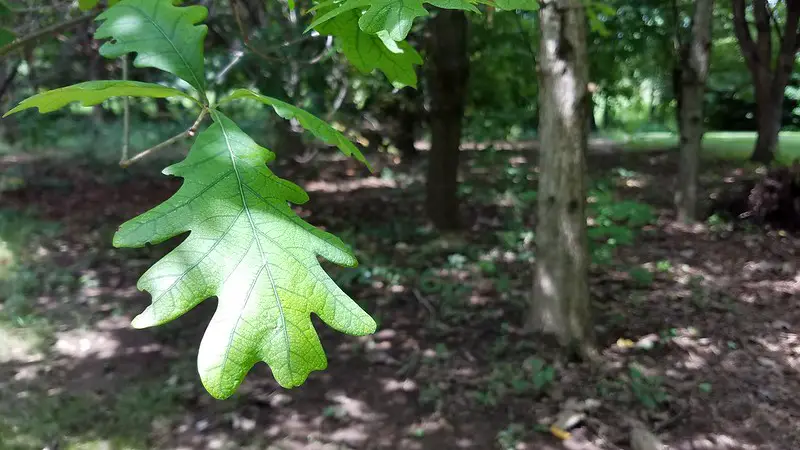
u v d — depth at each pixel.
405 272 7.25
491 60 10.70
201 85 1.12
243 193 0.91
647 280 6.94
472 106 12.15
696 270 7.59
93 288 6.70
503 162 14.05
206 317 6.09
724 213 10.00
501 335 5.67
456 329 5.85
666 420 4.46
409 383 4.97
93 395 4.63
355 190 11.63
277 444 4.20
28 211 9.39
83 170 12.27
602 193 10.13
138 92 0.99
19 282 6.55
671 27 12.09
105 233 8.55
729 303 6.52
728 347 5.57
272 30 6.53
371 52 1.41
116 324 5.87
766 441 4.28
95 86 0.94
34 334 5.52
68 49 8.18
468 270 7.36
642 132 24.17
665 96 20.11
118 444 4.08
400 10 0.92
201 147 0.95
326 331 5.86
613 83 15.06
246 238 0.87
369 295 6.70
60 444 4.03
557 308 5.32
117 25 1.16
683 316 6.20
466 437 4.32
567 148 5.14
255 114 10.95
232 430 4.34
